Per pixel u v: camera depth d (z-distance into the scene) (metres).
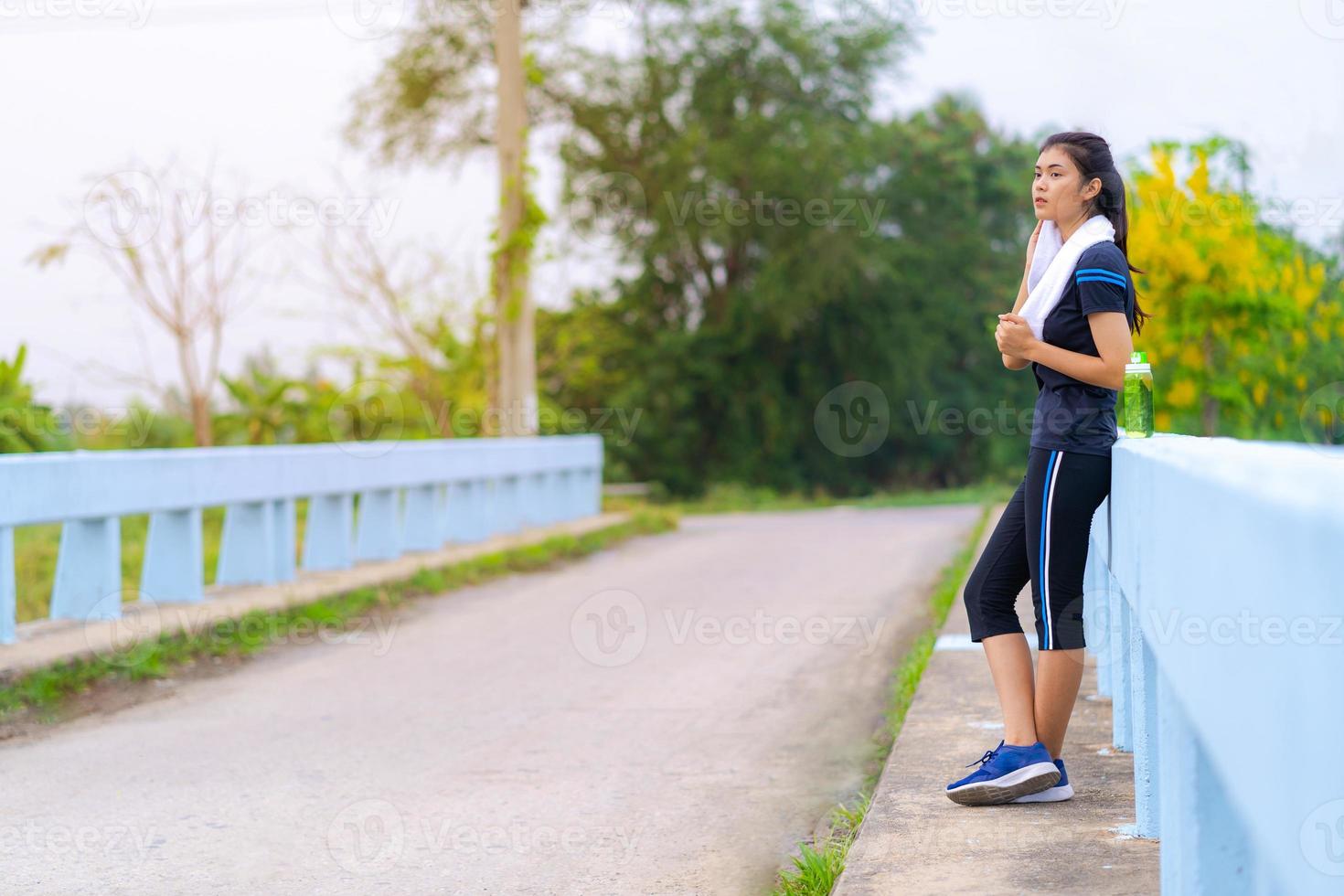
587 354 36.84
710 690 8.45
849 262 36.09
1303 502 1.74
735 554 16.91
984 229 41.88
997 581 4.95
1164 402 15.33
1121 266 4.54
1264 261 14.73
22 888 4.69
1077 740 5.94
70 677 8.19
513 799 5.89
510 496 17.80
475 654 9.92
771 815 5.64
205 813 5.68
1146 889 3.82
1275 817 1.85
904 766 5.61
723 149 34.50
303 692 8.48
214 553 16.39
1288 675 1.79
